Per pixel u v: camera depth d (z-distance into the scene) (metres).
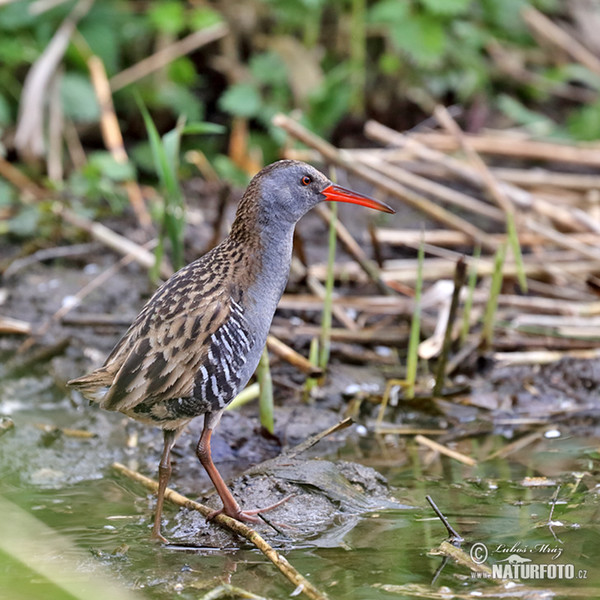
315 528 7.46
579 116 15.45
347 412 9.82
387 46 15.66
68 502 8.01
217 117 15.49
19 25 14.36
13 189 13.60
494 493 8.05
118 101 14.91
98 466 8.80
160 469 7.36
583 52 16.19
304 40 15.48
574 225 12.45
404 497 7.99
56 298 11.69
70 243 12.77
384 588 6.47
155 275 10.49
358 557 6.96
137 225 13.05
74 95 14.12
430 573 6.70
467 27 15.59
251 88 14.47
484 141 14.12
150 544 7.21
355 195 8.06
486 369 10.58
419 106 15.78
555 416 9.85
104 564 6.88
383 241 12.46
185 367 7.13
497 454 8.97
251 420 9.45
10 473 8.59
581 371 10.41
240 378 7.47
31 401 10.13
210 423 7.48
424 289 11.77
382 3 14.93
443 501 7.90
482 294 11.41
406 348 10.98
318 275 11.96
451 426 9.70
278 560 6.71
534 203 12.62
